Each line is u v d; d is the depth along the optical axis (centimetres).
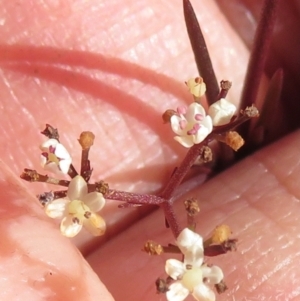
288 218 10
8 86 11
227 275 10
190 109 9
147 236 11
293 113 12
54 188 11
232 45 12
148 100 11
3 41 11
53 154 9
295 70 12
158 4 11
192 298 10
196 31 10
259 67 11
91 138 9
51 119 11
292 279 10
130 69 11
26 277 9
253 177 11
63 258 9
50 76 11
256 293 10
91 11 11
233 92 12
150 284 10
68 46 11
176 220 9
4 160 11
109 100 11
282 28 12
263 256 10
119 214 11
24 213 9
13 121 11
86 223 9
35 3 11
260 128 11
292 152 11
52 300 9
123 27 11
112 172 11
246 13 12
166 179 12
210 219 11
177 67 11
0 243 9
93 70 11
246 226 10
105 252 11
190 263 8
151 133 11
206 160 9
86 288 9
